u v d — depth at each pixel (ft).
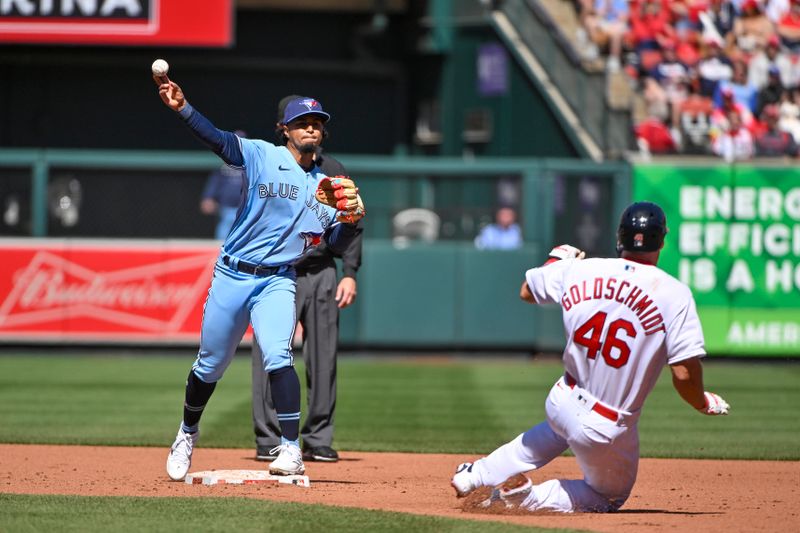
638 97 230.48
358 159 198.29
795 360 201.26
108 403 135.33
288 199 71.61
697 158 204.54
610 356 60.39
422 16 248.93
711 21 247.50
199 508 64.49
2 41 214.28
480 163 198.08
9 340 196.03
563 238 198.80
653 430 119.44
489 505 64.44
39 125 237.45
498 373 178.29
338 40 248.52
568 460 97.19
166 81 67.31
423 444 105.29
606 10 248.52
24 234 196.85
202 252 195.52
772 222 200.03
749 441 110.73
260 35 242.99
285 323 72.59
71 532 57.36
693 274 199.82
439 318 198.08
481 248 197.47
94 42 214.48
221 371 74.69
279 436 91.25
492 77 244.63
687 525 61.46
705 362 201.87
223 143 69.87
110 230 197.36
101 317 195.93
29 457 92.89
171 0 214.28
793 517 65.77
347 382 163.84
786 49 246.06
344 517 61.87
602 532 58.44
